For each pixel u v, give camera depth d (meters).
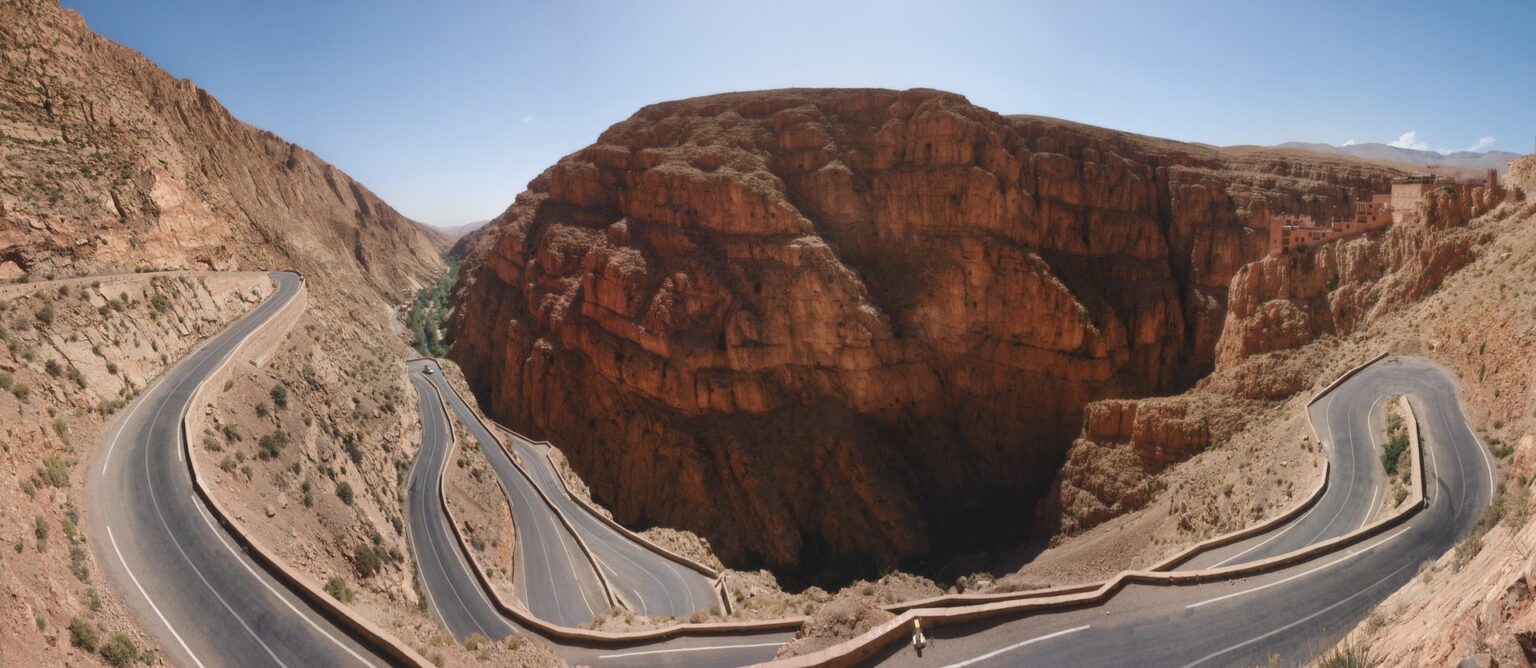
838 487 71.00
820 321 77.00
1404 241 57.94
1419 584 19.80
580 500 66.50
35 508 25.06
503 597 38.69
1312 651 21.59
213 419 36.69
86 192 49.38
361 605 29.20
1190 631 23.28
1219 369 66.62
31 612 19.66
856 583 49.69
